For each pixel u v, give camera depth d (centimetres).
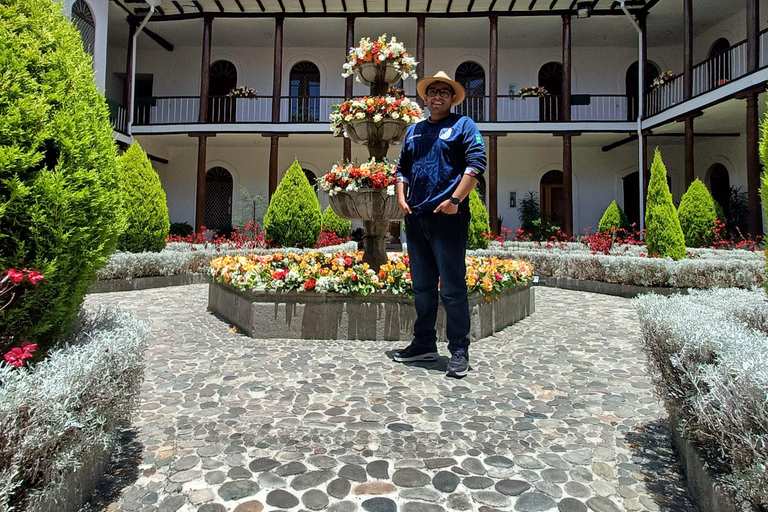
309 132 1448
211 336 418
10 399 120
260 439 213
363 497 168
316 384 290
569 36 1425
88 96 199
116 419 182
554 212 1736
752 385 132
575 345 400
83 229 178
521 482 180
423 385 291
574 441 216
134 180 783
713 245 1088
